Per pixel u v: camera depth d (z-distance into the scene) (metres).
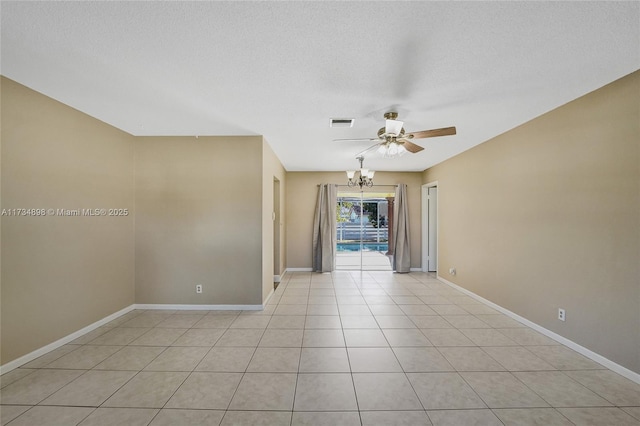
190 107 2.70
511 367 2.29
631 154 2.08
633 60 1.88
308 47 1.75
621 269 2.16
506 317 3.42
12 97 2.24
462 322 3.27
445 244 5.18
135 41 1.69
